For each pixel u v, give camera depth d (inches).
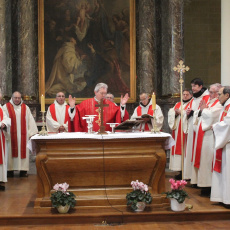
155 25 406.6
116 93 406.9
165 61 400.5
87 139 197.6
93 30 405.4
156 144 204.5
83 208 200.5
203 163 233.1
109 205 202.5
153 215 194.7
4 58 365.4
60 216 191.3
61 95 320.2
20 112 306.2
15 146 301.1
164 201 206.4
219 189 207.8
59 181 202.8
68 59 402.6
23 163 301.9
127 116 275.1
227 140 199.6
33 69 390.0
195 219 196.9
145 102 313.6
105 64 406.3
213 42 486.6
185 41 485.4
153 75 399.5
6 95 368.2
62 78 402.3
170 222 194.1
